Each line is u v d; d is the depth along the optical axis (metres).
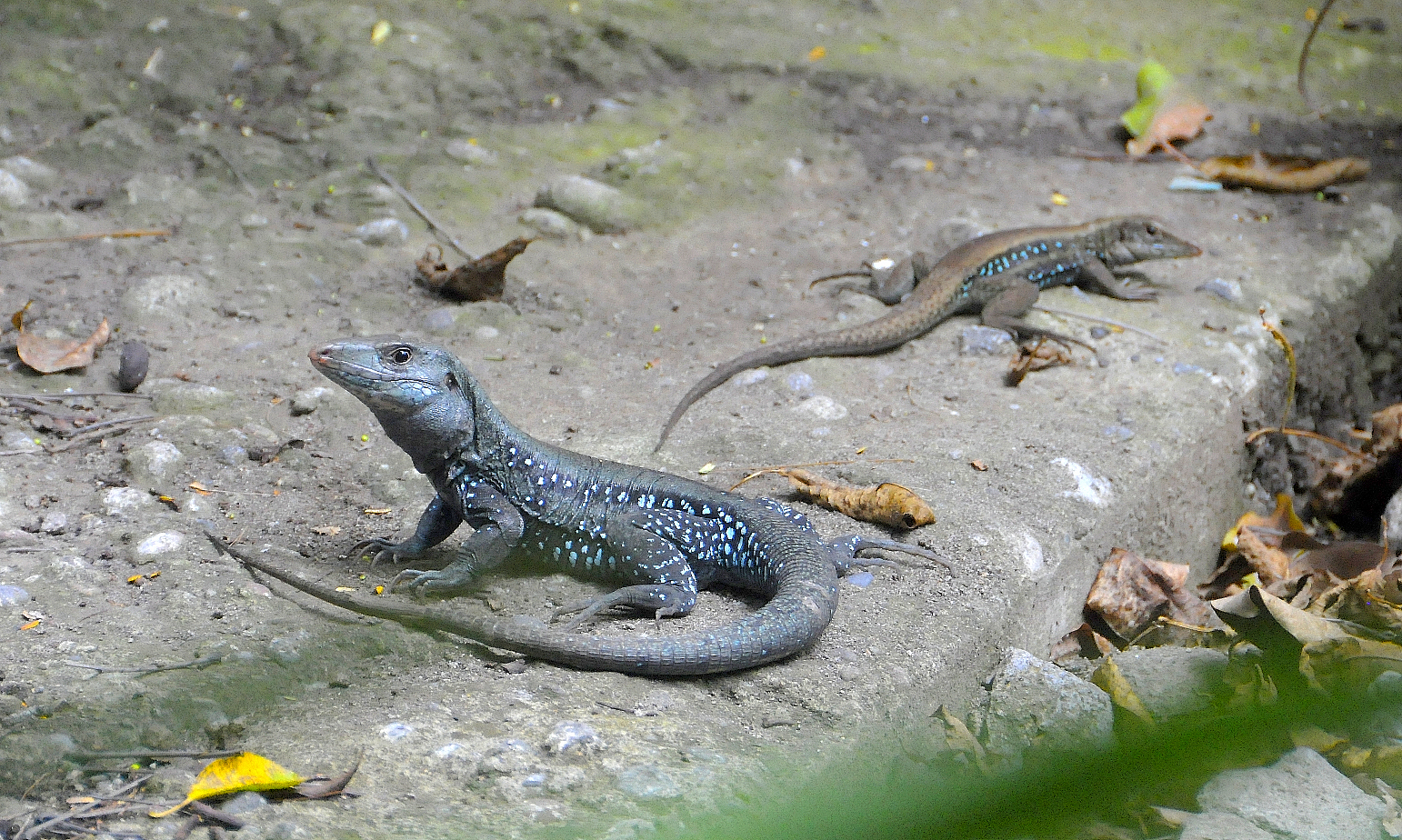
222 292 8.54
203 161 10.32
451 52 12.58
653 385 7.81
